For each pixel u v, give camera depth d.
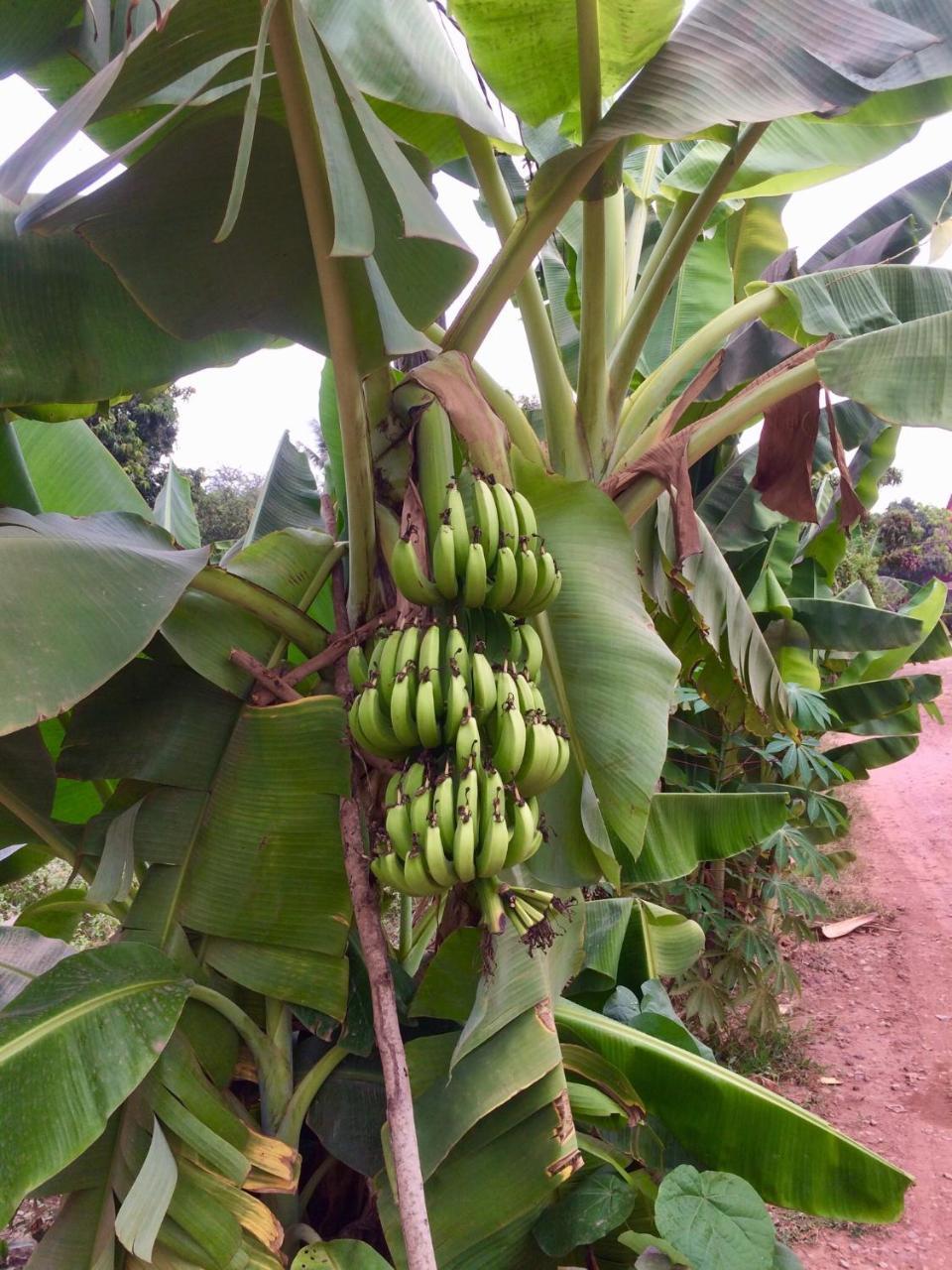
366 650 2.24
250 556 2.54
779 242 4.84
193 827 2.26
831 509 6.15
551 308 4.41
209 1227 2.00
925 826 11.03
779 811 3.46
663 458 2.51
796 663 5.70
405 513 1.93
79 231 1.72
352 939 2.58
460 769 1.66
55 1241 2.05
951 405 2.48
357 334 1.89
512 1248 2.34
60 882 6.95
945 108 3.13
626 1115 2.59
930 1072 5.61
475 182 3.72
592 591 2.17
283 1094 2.31
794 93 1.93
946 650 6.94
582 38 2.26
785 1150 2.57
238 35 1.65
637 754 2.04
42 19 2.08
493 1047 2.26
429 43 2.36
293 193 1.81
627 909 3.39
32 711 1.61
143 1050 1.90
